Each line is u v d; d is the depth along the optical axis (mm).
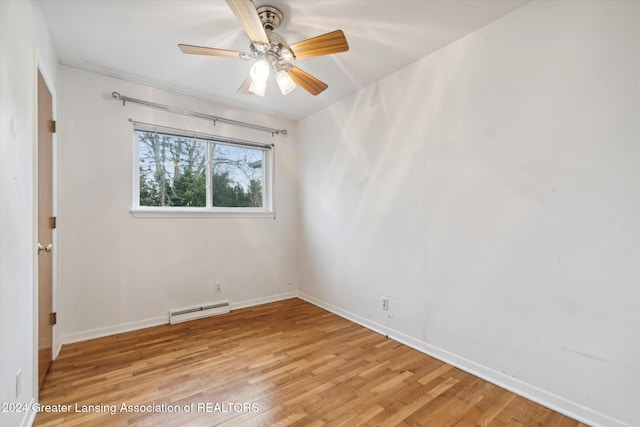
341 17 1831
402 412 1584
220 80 2689
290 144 3795
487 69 1919
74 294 2426
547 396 1650
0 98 1116
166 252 2889
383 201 2674
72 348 2301
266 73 1849
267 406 1625
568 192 1587
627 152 1406
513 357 1798
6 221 1173
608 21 1455
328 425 1482
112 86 2617
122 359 2139
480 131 1960
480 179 1962
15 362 1271
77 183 2447
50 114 2074
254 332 2662
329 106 3297
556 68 1625
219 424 1485
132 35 2021
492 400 1697
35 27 1640
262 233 3545
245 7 1379
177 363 2088
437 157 2221
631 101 1395
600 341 1481
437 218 2225
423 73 2312
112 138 2615
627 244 1406
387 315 2621
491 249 1905
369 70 2510
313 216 3578
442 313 2188
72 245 2418
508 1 1713
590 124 1512
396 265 2545
